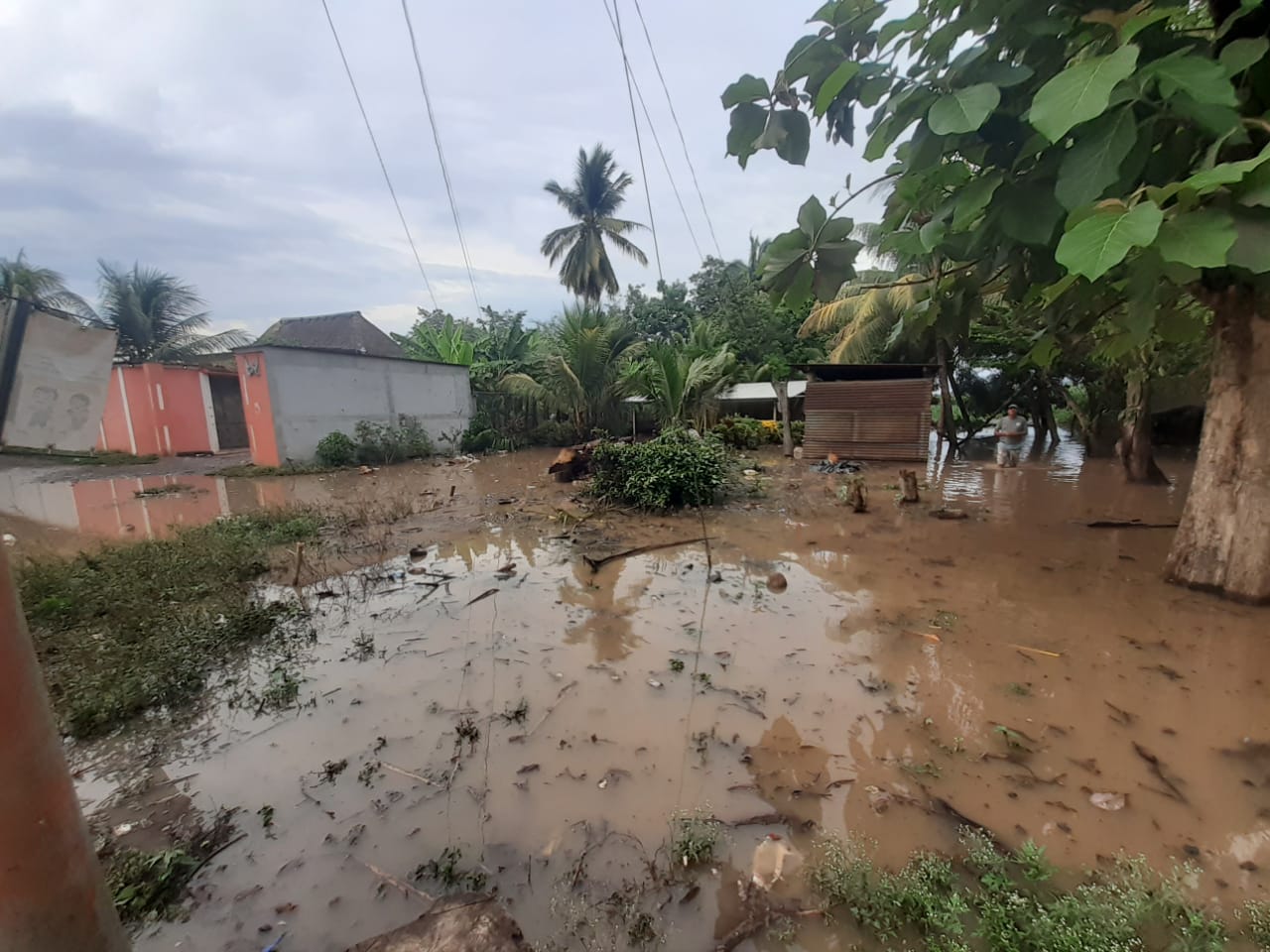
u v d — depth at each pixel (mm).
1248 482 4152
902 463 12953
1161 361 8336
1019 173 2652
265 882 2078
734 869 2064
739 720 2982
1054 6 2373
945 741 2756
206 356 21859
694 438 11258
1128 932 1688
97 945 1176
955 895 1802
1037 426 16609
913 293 13672
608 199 23953
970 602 4449
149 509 9453
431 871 2094
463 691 3330
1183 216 1913
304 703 3240
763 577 5246
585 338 17438
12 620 1027
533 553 6207
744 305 22531
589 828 2279
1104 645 3656
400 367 15930
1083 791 2393
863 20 2725
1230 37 2658
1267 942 1696
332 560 6016
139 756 2818
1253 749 2627
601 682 3396
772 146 2869
